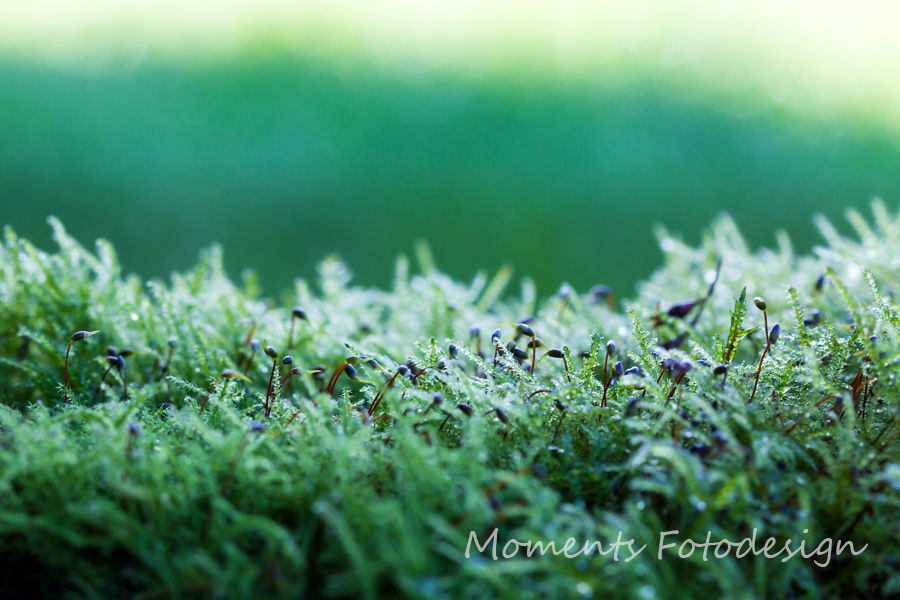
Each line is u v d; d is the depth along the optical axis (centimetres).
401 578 30
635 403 33
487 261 73
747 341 36
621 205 79
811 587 31
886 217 38
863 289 37
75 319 36
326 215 77
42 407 33
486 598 31
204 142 83
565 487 32
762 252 40
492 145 86
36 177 75
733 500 31
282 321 37
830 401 33
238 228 74
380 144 86
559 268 72
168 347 36
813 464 32
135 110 87
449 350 34
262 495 32
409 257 73
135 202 75
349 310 39
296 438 33
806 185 79
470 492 31
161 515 31
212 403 34
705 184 81
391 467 32
